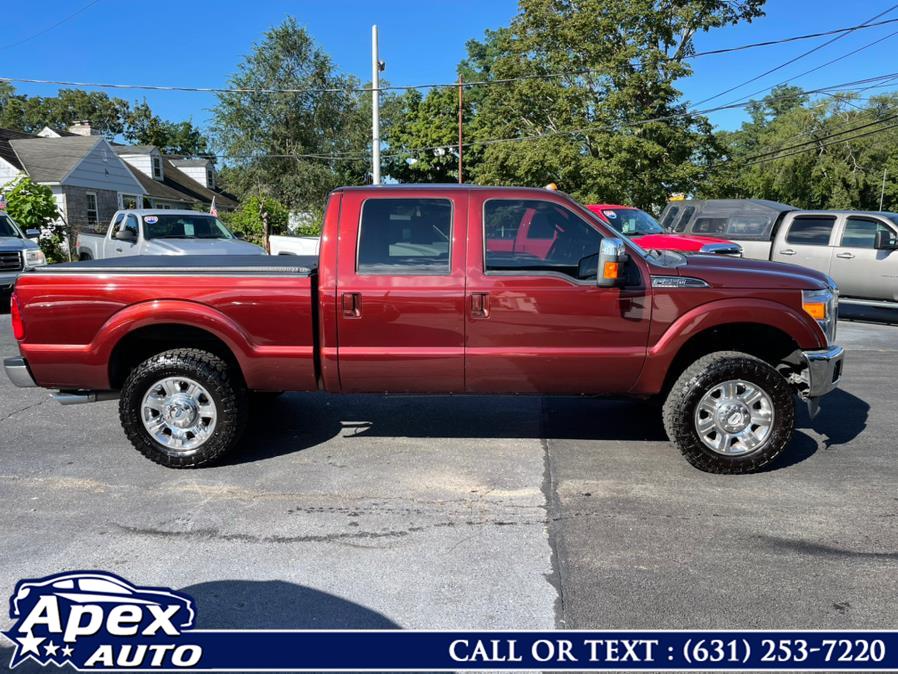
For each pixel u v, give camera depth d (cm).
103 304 443
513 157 2931
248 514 388
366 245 440
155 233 1129
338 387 454
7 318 1103
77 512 390
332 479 442
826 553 342
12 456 484
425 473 452
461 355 440
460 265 435
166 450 454
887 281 1084
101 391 470
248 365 447
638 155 2716
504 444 511
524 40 3103
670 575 321
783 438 440
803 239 1177
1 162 2592
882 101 4556
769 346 476
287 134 3791
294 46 3694
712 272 439
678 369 470
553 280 432
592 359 438
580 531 367
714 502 404
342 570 326
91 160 2788
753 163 4778
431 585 312
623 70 2891
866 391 672
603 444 511
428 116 4778
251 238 3130
